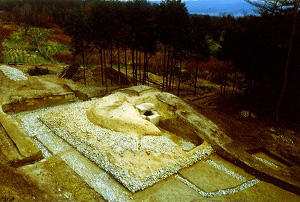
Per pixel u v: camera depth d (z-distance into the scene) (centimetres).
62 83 2730
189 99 2709
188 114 1836
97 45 2689
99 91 2591
